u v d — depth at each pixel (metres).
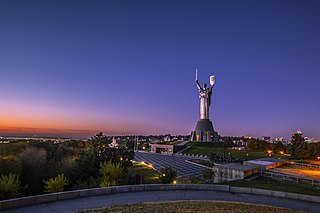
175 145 140.00
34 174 41.66
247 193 28.42
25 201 21.19
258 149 133.75
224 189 29.42
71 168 44.91
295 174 44.91
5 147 50.34
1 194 28.34
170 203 21.98
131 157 50.19
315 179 38.47
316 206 24.08
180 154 129.12
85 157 46.06
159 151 148.12
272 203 24.73
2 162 37.62
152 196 25.62
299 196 26.25
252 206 22.16
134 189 27.42
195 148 137.50
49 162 46.28
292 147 107.31
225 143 137.12
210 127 162.38
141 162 96.31
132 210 19.58
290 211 21.27
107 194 25.69
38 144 57.41
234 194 27.92
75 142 101.94
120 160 47.25
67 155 56.19
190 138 168.38
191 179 56.25
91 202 22.69
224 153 109.50
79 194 24.22
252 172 46.25
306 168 58.19
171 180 49.91
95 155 46.25
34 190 40.81
